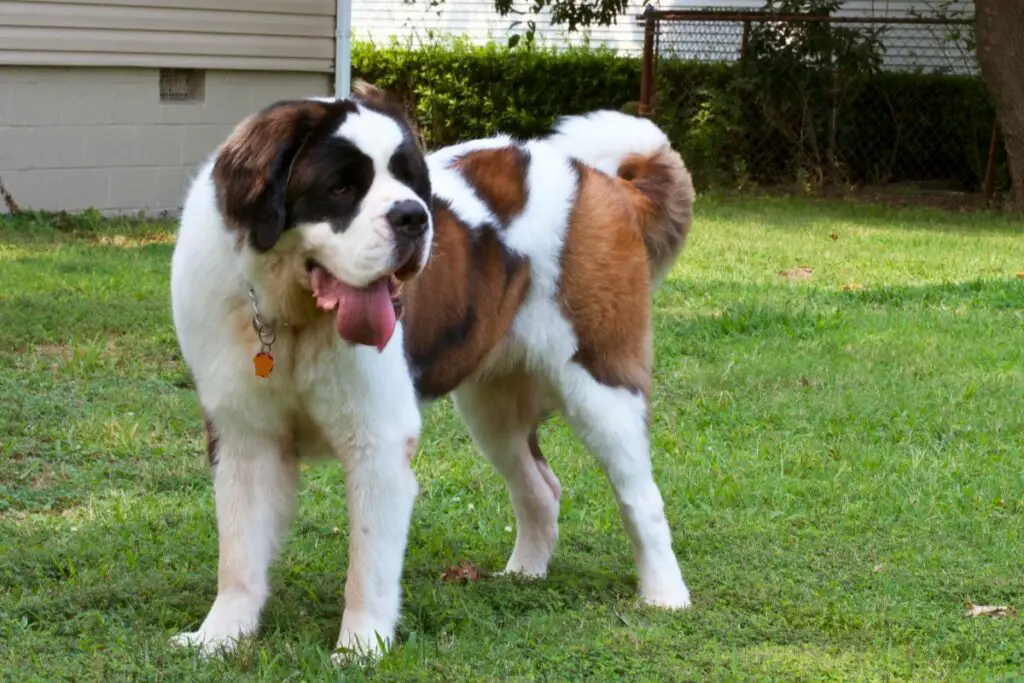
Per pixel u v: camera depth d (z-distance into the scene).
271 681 4.42
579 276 5.28
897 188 22.53
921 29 23.66
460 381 5.17
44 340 9.32
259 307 4.33
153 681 4.39
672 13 21.55
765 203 20.28
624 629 5.11
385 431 4.57
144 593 5.19
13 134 14.75
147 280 11.58
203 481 6.84
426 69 25.00
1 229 14.02
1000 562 6.02
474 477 7.11
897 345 10.48
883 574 5.83
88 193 15.44
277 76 16.92
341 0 17.09
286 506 4.82
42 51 14.73
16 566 5.43
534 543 5.82
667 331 10.75
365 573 4.67
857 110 22.58
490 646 4.86
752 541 6.27
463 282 4.95
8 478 6.69
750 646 5.04
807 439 8.02
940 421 8.34
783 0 22.56
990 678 4.71
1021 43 19.00
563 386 5.35
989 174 20.83
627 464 5.41
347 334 4.17
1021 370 9.75
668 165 5.95
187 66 15.92
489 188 5.16
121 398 8.02
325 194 4.11
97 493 6.57
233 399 4.52
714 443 7.91
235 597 4.77
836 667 4.80
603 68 24.52
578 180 5.38
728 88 21.88
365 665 4.55
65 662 4.50
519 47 24.88
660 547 5.51
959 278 14.10
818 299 12.48
